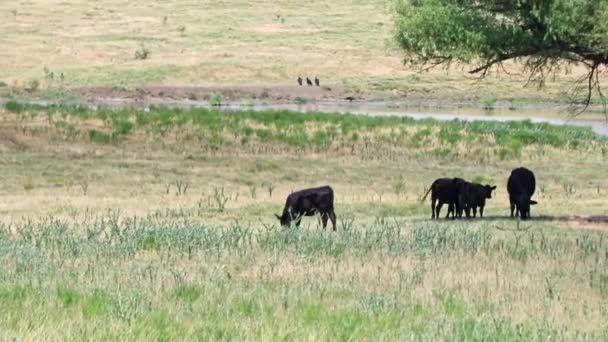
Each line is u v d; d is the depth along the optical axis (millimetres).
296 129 92250
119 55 175875
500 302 30484
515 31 57469
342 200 65562
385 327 25781
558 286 33625
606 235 49688
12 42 182625
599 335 25953
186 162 78938
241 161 79375
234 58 172625
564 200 66438
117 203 62812
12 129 84750
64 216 56781
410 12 59656
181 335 23969
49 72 159625
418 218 58250
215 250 41594
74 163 76938
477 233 47250
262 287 32375
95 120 91750
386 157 82750
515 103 150500
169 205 62281
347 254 40969
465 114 133375
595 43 57438
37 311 25969
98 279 33500
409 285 33531
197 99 149000
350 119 98312
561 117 131875
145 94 149250
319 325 25547
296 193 52250
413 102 152500
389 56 176625
